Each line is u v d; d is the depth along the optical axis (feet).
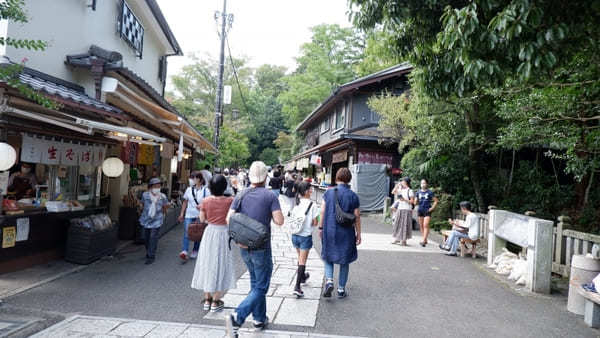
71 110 19.01
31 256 19.80
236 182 55.98
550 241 19.36
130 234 29.17
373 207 52.26
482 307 16.96
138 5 33.19
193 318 14.46
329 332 13.60
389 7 17.69
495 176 45.75
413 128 44.04
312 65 104.47
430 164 42.39
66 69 23.08
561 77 23.68
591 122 27.37
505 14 12.76
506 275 22.53
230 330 11.81
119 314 14.56
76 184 24.45
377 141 54.44
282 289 18.47
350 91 59.16
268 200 13.17
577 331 14.60
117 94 23.53
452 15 14.19
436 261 25.90
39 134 18.86
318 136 88.43
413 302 17.29
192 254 24.21
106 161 26.21
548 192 42.86
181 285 18.56
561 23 12.98
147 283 18.69
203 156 73.10
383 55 22.65
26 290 16.55
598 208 40.45
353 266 23.59
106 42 28.02
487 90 26.68
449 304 17.20
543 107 24.02
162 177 45.37
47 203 20.83
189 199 23.56
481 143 37.96
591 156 26.86
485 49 14.85
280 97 110.73
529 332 14.38
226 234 15.06
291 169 108.37
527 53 13.00
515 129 26.18
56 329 12.92
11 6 13.79
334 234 16.87
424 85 18.51
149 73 39.73
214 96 116.26
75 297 16.19
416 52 18.81
